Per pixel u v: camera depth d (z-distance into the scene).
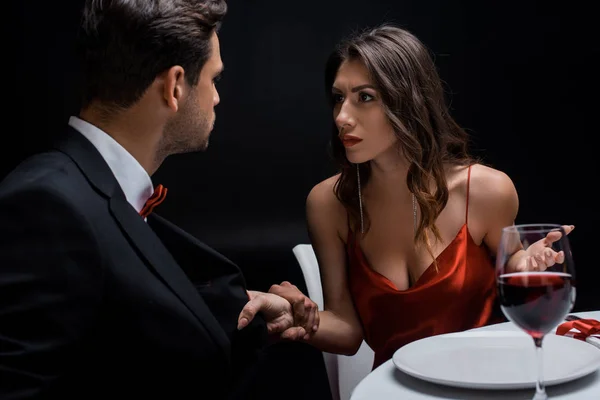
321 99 4.00
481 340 1.25
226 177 4.04
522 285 0.94
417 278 1.88
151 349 1.06
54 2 3.91
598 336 1.25
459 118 4.02
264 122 4.02
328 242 1.99
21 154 4.00
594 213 4.04
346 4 3.94
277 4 3.95
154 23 1.14
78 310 0.97
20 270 0.95
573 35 3.94
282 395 3.23
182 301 1.08
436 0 3.93
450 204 1.87
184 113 1.21
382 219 1.90
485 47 3.98
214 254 1.37
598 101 3.97
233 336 1.35
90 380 1.05
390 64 1.73
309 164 4.05
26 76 3.96
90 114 1.17
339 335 1.88
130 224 1.07
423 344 1.24
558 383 1.02
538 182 4.06
